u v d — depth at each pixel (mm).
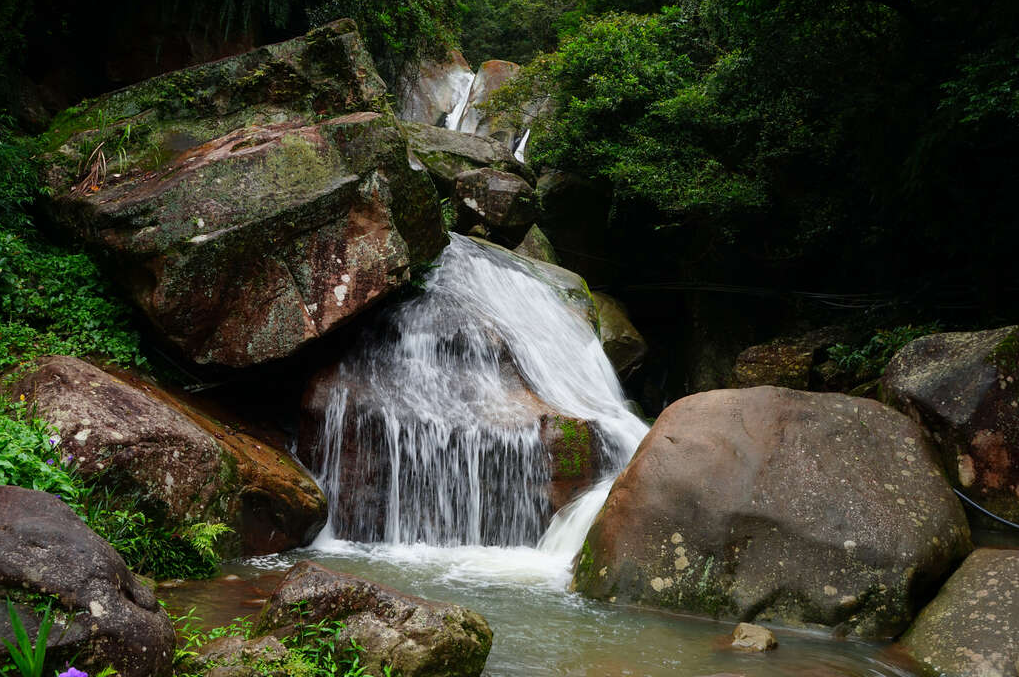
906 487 5711
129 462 5801
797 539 5422
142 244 7523
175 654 3586
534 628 5148
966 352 6770
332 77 9859
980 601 4832
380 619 4023
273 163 8141
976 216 10367
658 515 5785
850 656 4777
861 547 5305
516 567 6805
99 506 5512
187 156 8750
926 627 4887
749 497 5629
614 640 4957
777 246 14672
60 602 2945
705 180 13883
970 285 11445
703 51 16484
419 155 15070
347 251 8219
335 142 8719
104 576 3113
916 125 10273
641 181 14234
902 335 10758
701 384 15133
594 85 16016
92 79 13672
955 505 5699
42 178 8703
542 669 4469
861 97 10891
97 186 8500
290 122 9570
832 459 5844
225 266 7652
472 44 30844
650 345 17062
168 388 7895
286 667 3699
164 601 5180
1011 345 6609
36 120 11531
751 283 15398
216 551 6332
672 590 5531
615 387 10812
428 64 23094
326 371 8375
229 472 6535
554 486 7824
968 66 8539
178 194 7742
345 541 7625
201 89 9672
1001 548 5527
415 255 9609
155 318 7543
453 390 8453
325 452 7934
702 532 5613
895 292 12914
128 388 6473
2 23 10547
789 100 12367
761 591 5328
